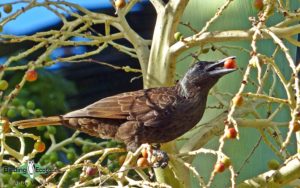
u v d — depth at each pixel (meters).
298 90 3.78
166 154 3.93
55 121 4.06
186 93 4.05
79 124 4.08
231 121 3.77
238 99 3.77
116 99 4.07
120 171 3.85
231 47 4.02
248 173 4.08
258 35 3.91
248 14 4.11
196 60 4.08
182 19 4.14
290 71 4.14
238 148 4.08
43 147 3.92
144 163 3.86
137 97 4.07
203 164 4.09
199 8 4.13
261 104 4.02
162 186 3.81
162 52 4.01
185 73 4.06
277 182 3.91
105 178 3.85
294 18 3.93
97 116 4.07
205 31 3.96
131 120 4.06
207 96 4.07
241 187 3.93
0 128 3.93
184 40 3.98
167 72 4.02
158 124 4.05
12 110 4.11
